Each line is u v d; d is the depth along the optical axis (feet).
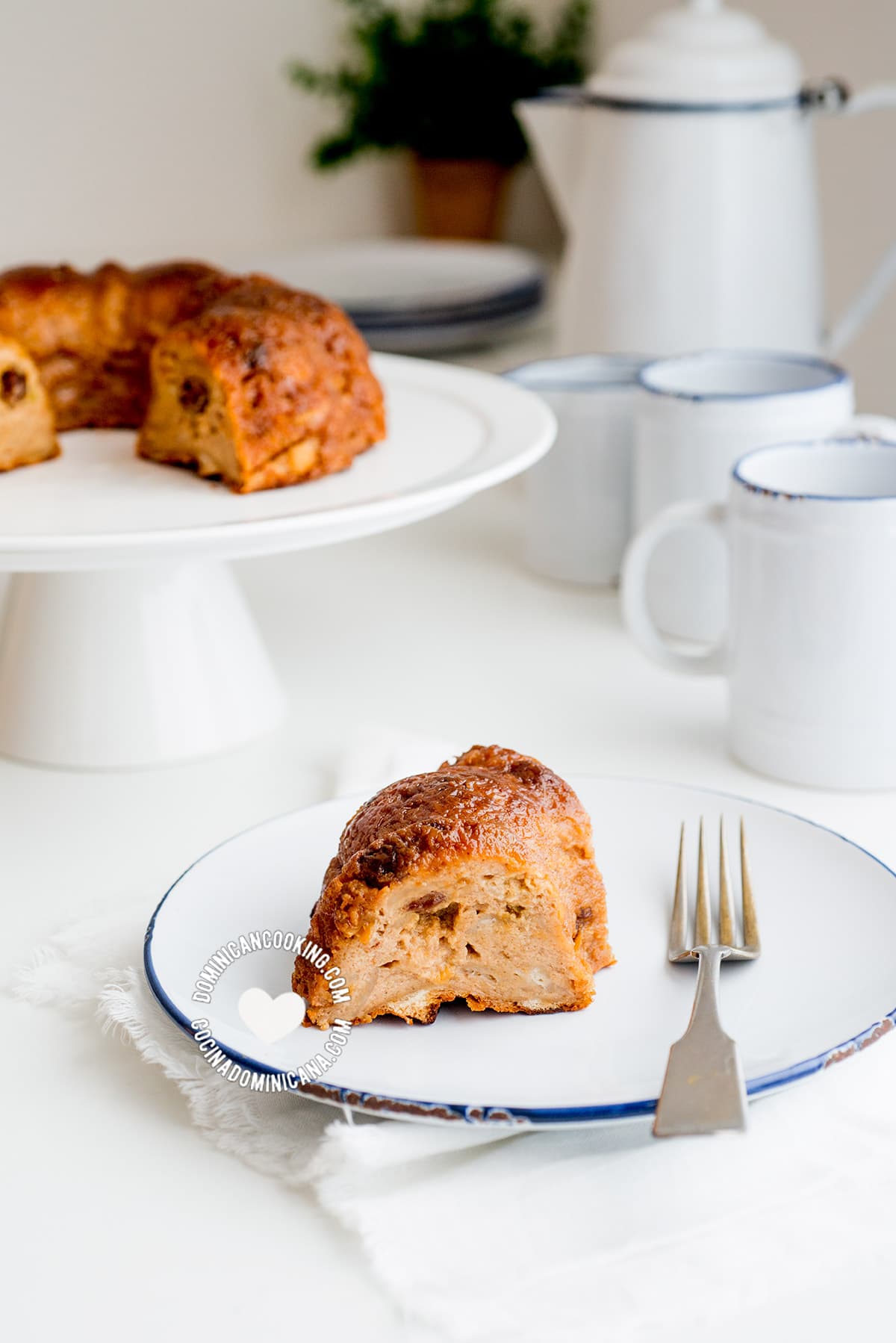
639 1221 2.53
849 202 5.34
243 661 3.37
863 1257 2.51
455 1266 2.50
